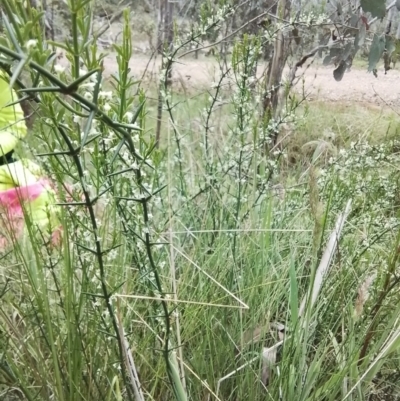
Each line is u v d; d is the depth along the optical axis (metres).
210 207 1.69
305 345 1.10
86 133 0.56
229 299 1.37
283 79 2.37
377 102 4.04
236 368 1.21
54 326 1.19
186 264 1.51
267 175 1.77
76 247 1.06
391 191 1.80
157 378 1.12
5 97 1.55
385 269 1.29
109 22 1.70
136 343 1.21
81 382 1.10
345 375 1.14
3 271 1.30
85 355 1.06
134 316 1.28
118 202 0.96
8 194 1.45
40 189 1.50
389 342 1.09
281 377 1.12
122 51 0.73
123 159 0.80
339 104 3.94
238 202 1.56
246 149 1.61
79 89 0.66
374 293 1.29
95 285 1.05
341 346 1.16
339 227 1.24
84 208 0.97
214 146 1.94
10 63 0.55
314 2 2.48
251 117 1.62
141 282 1.18
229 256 1.53
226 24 2.30
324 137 2.34
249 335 1.34
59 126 0.65
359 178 1.74
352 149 1.77
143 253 1.09
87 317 1.10
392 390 1.30
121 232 1.04
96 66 0.70
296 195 1.89
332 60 2.42
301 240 1.70
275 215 1.73
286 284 1.45
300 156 2.20
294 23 1.96
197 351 1.25
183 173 1.79
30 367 1.14
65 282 1.09
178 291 1.31
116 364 1.08
